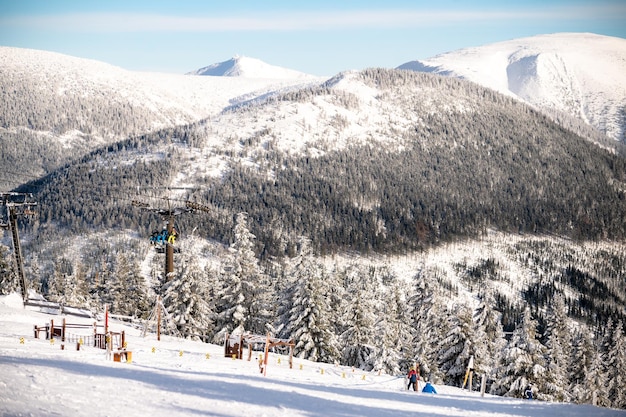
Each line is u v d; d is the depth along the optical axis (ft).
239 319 220.64
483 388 91.25
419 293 253.44
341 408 62.08
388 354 218.38
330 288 265.95
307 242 238.68
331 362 221.66
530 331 190.80
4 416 42.73
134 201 211.61
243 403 58.18
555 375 190.39
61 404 48.44
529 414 68.49
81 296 301.22
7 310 159.74
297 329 219.41
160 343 152.05
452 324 212.43
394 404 70.69
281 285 296.30
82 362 78.84
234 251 229.66
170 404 53.52
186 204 218.18
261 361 104.94
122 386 60.75
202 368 96.73
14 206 200.85
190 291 225.97
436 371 213.87
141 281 309.22
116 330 164.45
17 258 197.77
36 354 84.58
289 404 60.64
